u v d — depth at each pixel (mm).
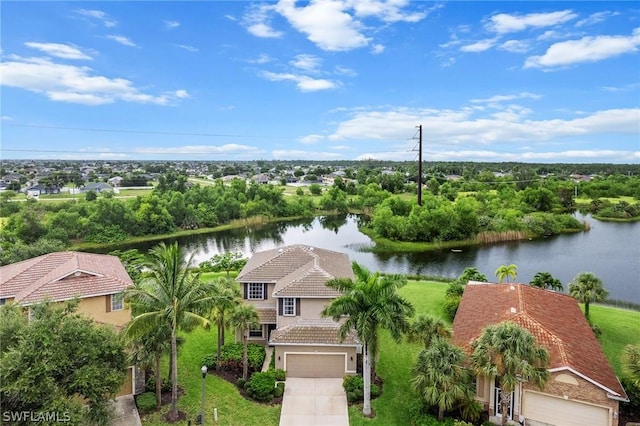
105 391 20328
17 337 19516
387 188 139125
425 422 23047
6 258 44500
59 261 33844
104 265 34188
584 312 38781
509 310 26641
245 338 27922
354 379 27422
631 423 22609
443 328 26078
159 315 22469
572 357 22641
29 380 17984
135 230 90062
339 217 119812
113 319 30266
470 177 172250
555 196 116000
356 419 24453
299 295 30578
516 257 70312
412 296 44125
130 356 23297
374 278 24328
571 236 87500
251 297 34344
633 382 24062
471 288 33656
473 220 81688
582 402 21641
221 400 26188
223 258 57188
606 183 141375
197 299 24281
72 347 20000
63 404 18328
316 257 35719
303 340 28812
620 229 95562
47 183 140125
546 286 42000
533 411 22859
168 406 25375
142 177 186250
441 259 70000
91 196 107625
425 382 22906
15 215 75562
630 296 49688
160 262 24312
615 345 32625
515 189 126938
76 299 22438
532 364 21094
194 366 30203
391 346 32969
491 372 20938
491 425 22828
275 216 117000
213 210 105625
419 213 83562
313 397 26703
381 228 85125
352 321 23938
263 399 26234
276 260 35625
